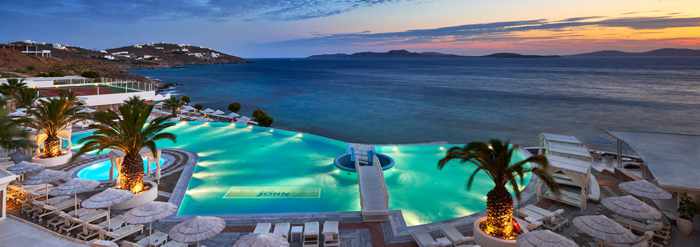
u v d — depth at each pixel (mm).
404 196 17203
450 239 11297
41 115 19922
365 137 40938
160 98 44406
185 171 19219
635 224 12141
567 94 82062
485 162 11148
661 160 13633
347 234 12242
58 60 135250
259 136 29406
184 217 13430
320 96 80000
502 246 10555
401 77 149375
